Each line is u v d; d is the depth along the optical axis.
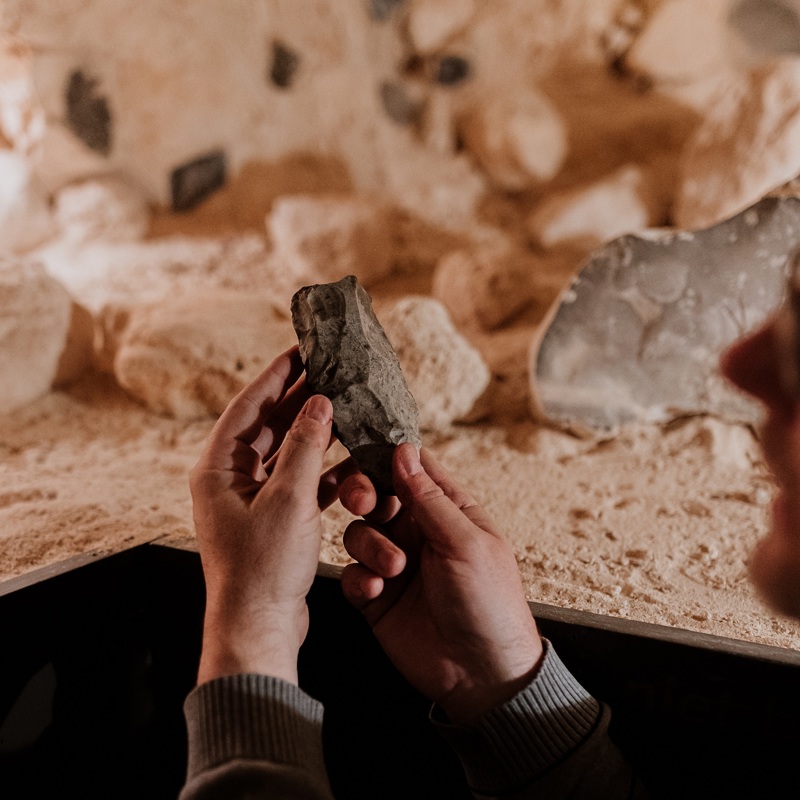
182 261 2.99
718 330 1.70
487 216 3.27
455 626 0.72
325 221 2.86
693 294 1.69
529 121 3.22
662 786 0.92
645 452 1.69
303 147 3.40
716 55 3.19
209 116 3.20
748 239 1.66
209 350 1.85
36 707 0.98
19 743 0.97
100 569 1.02
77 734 1.05
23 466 1.61
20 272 1.95
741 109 2.49
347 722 1.04
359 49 3.35
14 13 2.73
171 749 1.19
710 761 0.89
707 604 1.11
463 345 1.85
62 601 0.98
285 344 1.93
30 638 0.95
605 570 1.21
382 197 3.31
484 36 3.43
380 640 0.78
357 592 0.75
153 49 3.01
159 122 3.14
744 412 1.71
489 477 1.60
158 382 1.86
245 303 2.07
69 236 3.07
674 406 1.75
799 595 0.50
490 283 2.39
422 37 3.38
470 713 0.72
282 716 0.63
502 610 0.72
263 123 3.32
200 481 0.76
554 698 0.71
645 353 1.73
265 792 0.56
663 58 3.23
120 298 2.67
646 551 1.27
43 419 1.88
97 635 1.04
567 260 2.79
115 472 1.58
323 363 0.87
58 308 1.99
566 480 1.58
